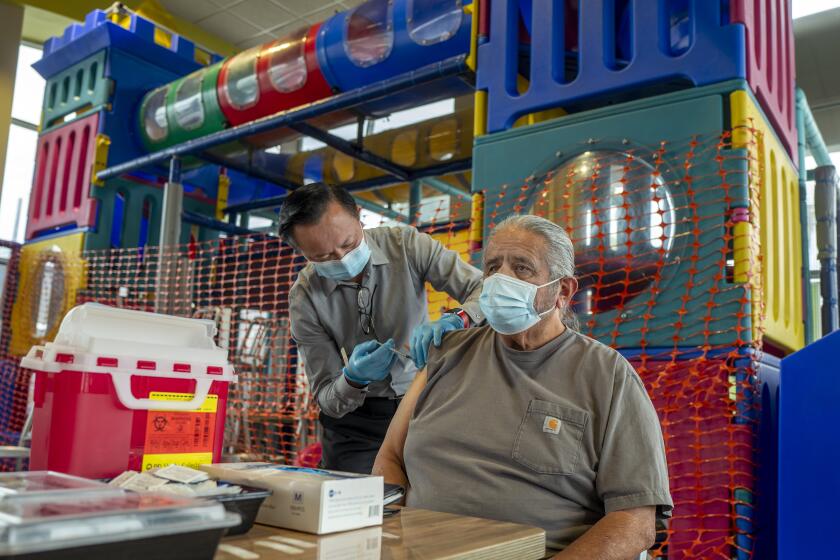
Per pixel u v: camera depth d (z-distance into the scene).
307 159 4.61
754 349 2.02
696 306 2.08
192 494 0.81
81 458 1.07
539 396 1.33
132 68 4.89
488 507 1.29
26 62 6.89
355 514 0.91
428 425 1.42
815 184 3.57
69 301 4.58
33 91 6.89
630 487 1.22
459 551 0.81
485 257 1.47
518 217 1.47
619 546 1.14
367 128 4.19
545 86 2.52
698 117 2.17
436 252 2.21
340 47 3.55
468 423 1.37
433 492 1.36
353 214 1.97
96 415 1.08
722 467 1.97
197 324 1.27
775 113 2.60
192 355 1.21
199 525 0.61
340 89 3.68
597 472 1.28
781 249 2.55
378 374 1.98
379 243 2.22
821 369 1.63
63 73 5.17
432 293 2.83
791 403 1.66
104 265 4.41
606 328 2.21
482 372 1.43
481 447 1.34
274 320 3.88
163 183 5.06
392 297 2.20
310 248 1.93
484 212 2.56
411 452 1.43
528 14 2.74
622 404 1.29
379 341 2.22
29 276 4.89
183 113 4.37
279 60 3.81
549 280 1.39
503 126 2.60
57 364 1.08
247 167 4.39
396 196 5.17
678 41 2.51
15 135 6.75
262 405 3.68
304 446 3.58
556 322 1.44
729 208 2.08
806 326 3.02
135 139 4.84
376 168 4.50
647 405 1.30
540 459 1.28
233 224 5.15
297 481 0.90
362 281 2.16
